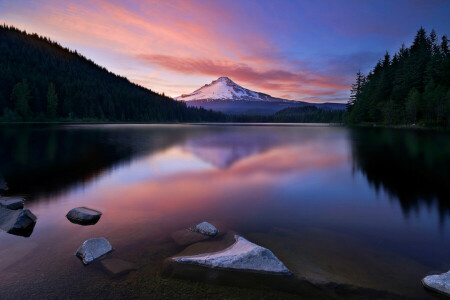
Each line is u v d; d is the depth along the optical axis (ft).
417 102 232.32
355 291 15.61
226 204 34.47
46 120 375.45
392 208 33.42
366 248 21.83
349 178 51.75
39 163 67.46
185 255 19.42
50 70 586.86
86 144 116.47
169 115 640.17
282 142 140.05
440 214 31.09
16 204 31.76
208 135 197.36
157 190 41.63
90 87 543.80
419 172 57.72
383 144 117.80
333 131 240.53
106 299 14.73
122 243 21.75
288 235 24.31
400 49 362.94
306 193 40.52
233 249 19.92
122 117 507.30
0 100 333.83
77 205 33.24
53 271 17.46
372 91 326.85
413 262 19.49
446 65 244.22
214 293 15.37
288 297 15.10
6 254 19.69
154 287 15.79
